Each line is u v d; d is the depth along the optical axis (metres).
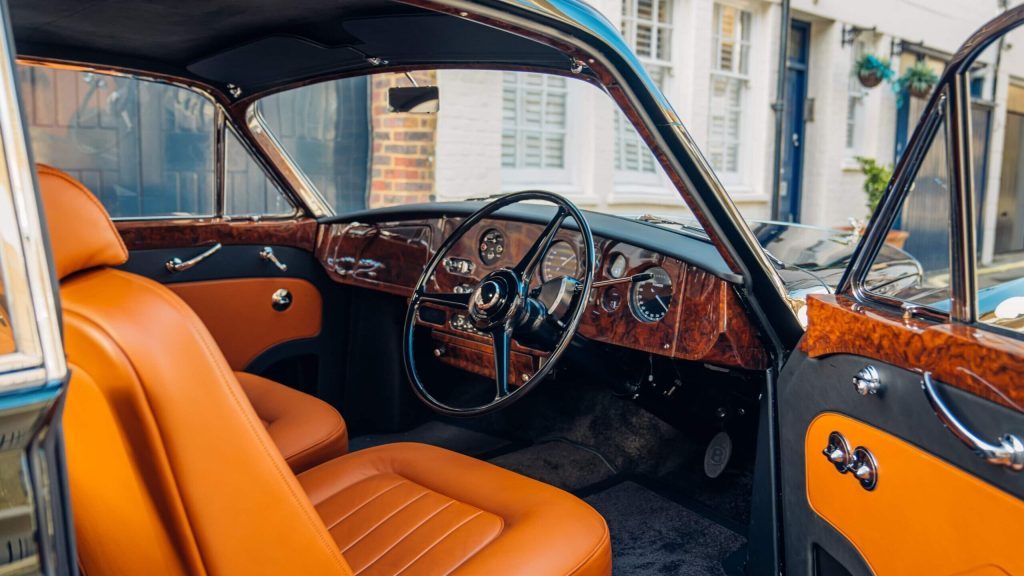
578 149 6.60
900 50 9.46
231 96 2.53
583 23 1.20
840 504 1.32
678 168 1.45
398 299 2.91
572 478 2.72
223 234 2.62
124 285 0.86
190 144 2.64
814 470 1.41
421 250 2.57
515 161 6.29
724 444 2.44
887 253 1.66
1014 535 0.92
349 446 2.94
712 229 1.57
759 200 7.98
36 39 2.00
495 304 1.77
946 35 10.21
